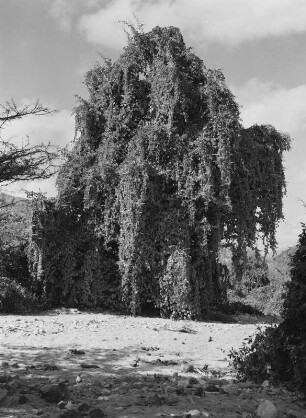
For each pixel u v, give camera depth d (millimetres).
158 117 20688
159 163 19719
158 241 19406
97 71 22797
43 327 13734
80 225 20125
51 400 5535
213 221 19641
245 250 20406
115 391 6305
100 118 22188
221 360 9977
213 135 19469
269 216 21500
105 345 11320
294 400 6145
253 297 24750
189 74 21375
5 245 19281
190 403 5594
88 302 19656
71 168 20781
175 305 18703
